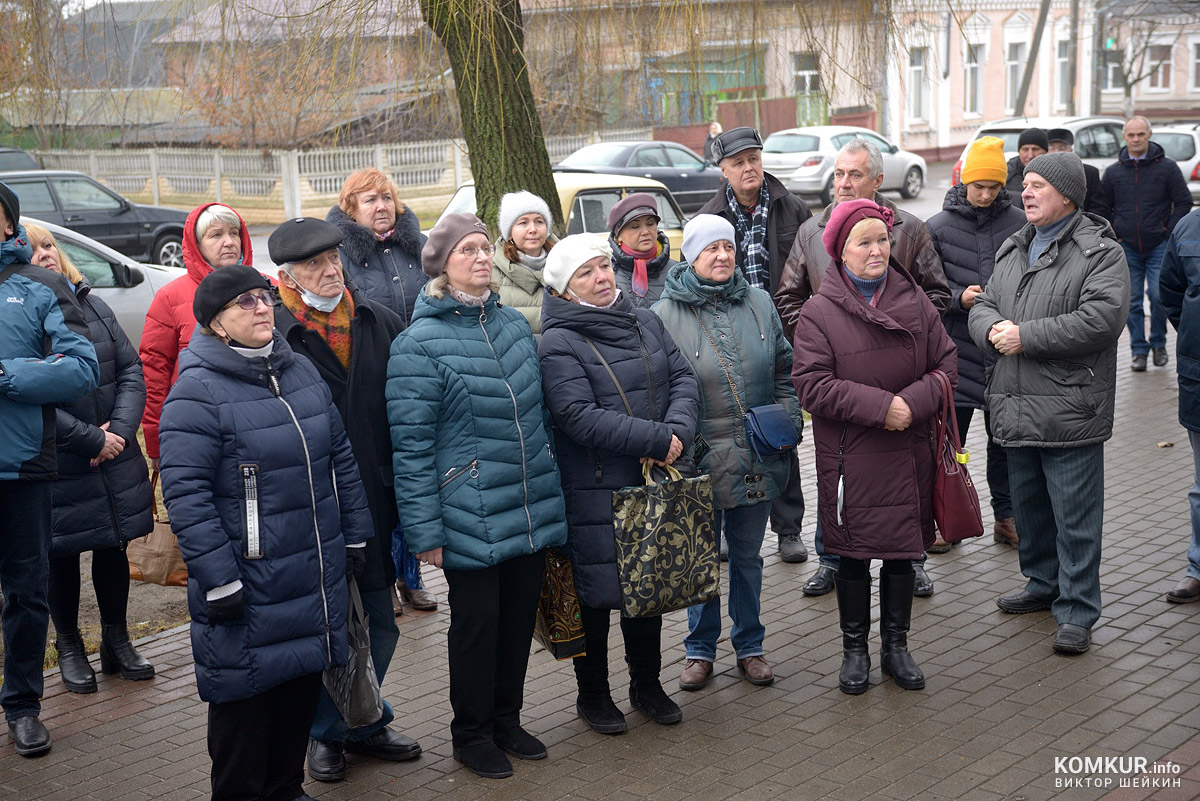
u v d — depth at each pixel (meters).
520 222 4.81
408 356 3.88
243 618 3.45
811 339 4.42
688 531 4.09
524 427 3.97
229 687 3.44
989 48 37.28
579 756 4.14
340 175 25.11
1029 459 5.05
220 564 3.37
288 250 3.86
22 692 4.36
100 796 3.99
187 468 3.38
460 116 8.36
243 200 25.39
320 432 3.61
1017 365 4.87
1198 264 5.05
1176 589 5.25
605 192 11.69
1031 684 4.52
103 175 27.33
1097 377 4.73
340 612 3.64
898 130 34.50
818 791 3.79
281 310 3.95
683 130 22.59
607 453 4.12
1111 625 5.05
